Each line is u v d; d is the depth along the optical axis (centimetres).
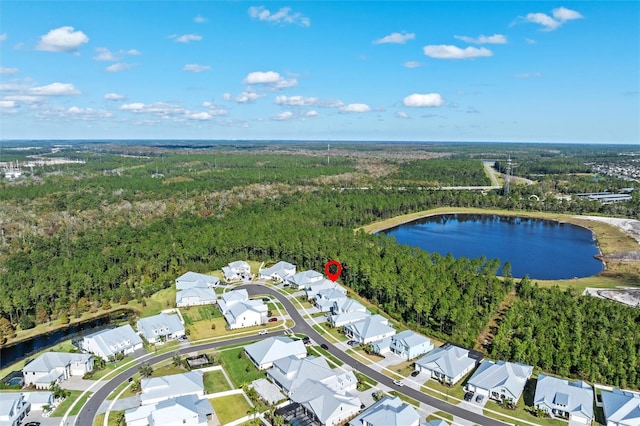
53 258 18462
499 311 14900
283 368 10881
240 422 9362
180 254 19125
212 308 15362
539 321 13038
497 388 10119
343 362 11769
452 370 10800
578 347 11362
